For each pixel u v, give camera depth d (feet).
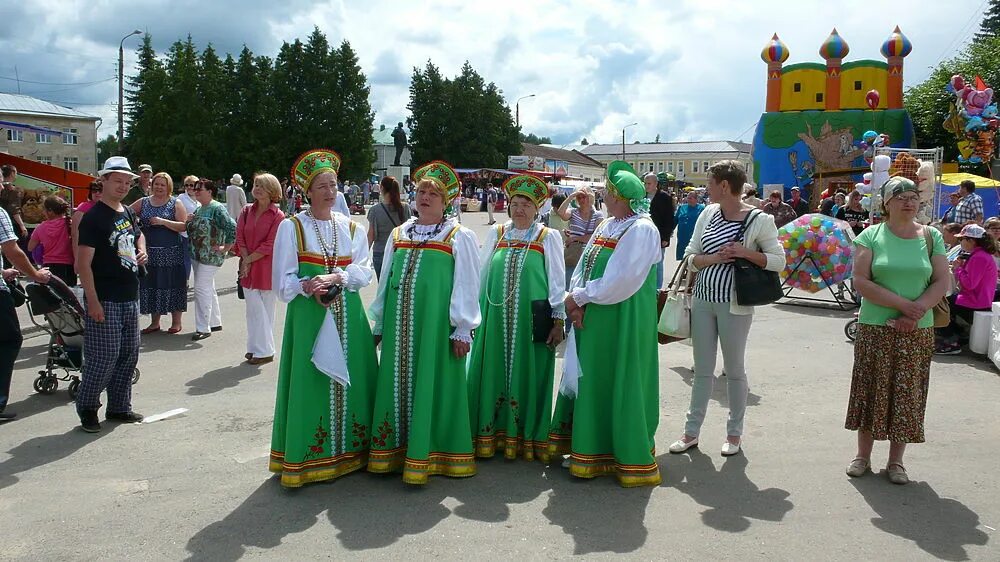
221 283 41.73
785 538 11.71
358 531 11.91
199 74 176.55
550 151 290.35
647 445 13.85
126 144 201.98
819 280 33.17
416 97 210.38
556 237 15.30
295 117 178.40
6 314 17.42
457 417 14.14
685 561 10.96
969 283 24.12
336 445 13.88
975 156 58.80
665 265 49.93
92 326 16.38
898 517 12.46
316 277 13.24
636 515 12.57
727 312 14.99
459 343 13.88
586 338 14.11
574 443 14.06
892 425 13.70
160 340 26.61
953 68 112.68
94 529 11.96
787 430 16.98
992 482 13.94
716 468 14.75
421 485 13.67
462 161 210.38
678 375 21.90
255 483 13.85
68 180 50.14
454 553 11.18
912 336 13.50
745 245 14.78
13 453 15.42
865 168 66.64
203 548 11.32
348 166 180.65
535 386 15.12
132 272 16.93
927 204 34.58
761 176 77.41
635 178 14.21
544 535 11.80
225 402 19.15
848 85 75.15
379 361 14.51
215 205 26.86
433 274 13.79
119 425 17.25
